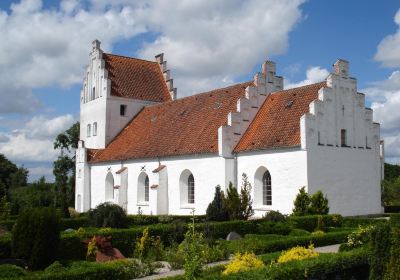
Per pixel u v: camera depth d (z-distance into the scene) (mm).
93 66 58594
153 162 45281
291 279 13234
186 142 42938
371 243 14867
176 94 60688
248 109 40000
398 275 13383
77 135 72062
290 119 37000
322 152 34938
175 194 42656
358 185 37562
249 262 14508
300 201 32500
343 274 15141
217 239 26344
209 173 39312
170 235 25531
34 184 80625
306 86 39312
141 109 57812
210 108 45281
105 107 55250
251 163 37375
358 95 38531
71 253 21969
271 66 42156
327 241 24625
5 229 29156
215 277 12648
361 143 38344
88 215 30516
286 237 24594
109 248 22984
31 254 19953
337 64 37156
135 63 60969
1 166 79750
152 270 19469
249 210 33781
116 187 48906
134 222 33438
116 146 53062
